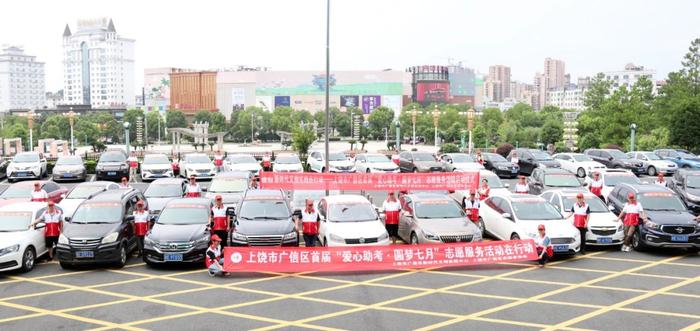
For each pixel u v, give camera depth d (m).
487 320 11.51
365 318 11.66
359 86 183.12
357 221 16.88
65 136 110.94
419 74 199.38
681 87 64.50
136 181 32.38
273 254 15.14
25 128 106.56
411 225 17.50
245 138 135.75
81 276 14.88
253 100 180.00
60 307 12.38
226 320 11.55
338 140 131.75
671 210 17.91
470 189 19.72
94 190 21.17
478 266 15.88
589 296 13.06
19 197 21.12
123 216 16.44
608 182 23.25
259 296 13.17
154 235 15.51
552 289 13.62
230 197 21.06
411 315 11.82
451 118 122.44
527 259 15.77
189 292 13.48
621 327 11.09
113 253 15.41
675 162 37.91
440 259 15.66
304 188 19.81
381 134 137.00
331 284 14.17
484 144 85.38
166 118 141.75
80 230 15.55
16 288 13.78
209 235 15.86
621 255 17.08
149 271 15.41
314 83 181.75
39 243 16.02
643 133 61.38
